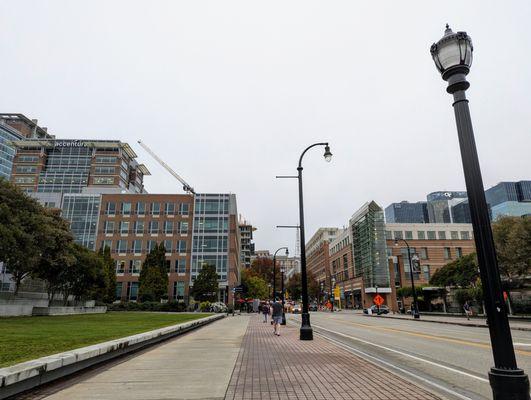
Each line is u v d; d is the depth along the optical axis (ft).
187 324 64.34
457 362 33.42
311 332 50.01
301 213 54.80
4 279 152.76
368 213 245.65
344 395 19.62
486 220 15.48
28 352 28.32
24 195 107.24
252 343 46.03
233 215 255.50
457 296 143.43
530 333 64.59
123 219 235.40
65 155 412.77
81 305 155.53
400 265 239.91
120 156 405.59
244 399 18.83
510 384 13.80
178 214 235.40
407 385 21.99
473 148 16.66
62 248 120.57
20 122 479.41
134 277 225.97
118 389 20.99
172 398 18.95
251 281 281.33
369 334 64.85
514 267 104.22
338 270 334.65
